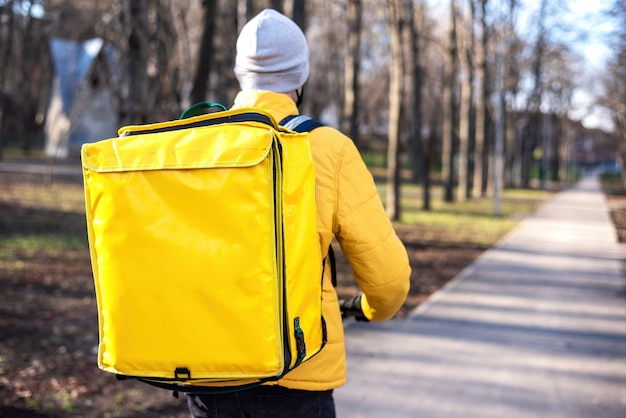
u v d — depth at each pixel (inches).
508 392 189.3
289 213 65.1
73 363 199.0
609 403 182.1
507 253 521.0
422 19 933.8
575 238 645.3
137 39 240.2
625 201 1429.6
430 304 315.9
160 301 63.1
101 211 66.1
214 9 352.5
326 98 1638.8
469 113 1143.0
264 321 62.1
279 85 78.0
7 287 302.2
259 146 62.2
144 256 63.6
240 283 61.9
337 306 75.0
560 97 2062.0
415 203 1046.4
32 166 1254.3
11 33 1187.3
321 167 72.1
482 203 1159.0
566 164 2974.9
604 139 4478.3
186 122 67.6
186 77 581.6
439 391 188.9
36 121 1790.1
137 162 64.9
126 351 65.1
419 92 900.0
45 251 410.0
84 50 1576.0
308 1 928.3
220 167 62.5
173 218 63.2
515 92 1594.5
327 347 72.9
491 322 278.1
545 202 1296.8
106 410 164.4
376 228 72.7
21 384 178.7
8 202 674.8
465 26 1058.1
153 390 180.2
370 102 1718.8
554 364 218.2
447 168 1063.6
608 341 249.6
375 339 245.8
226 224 62.1
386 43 1255.5
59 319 250.2
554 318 288.0
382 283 73.6
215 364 62.7
